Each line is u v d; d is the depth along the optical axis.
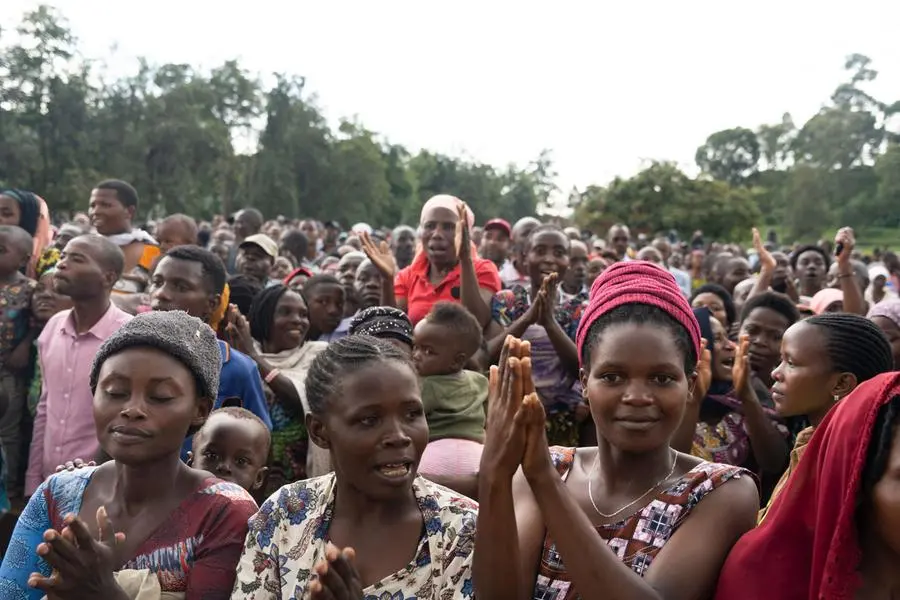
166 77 66.62
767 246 25.03
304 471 4.27
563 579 1.92
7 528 4.20
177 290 3.97
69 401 4.07
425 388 3.55
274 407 4.27
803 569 1.75
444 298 5.50
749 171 110.00
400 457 1.97
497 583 1.77
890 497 1.55
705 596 1.83
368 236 5.53
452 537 2.02
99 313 4.19
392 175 92.44
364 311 4.10
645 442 1.88
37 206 6.27
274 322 4.66
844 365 2.72
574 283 7.99
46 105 57.03
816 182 81.06
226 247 10.98
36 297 4.94
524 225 10.33
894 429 1.58
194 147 65.50
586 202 46.25
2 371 4.96
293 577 2.00
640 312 1.94
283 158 76.62
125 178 59.47
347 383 1.98
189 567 2.07
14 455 5.01
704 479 1.92
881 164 78.12
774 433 3.69
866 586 1.64
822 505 1.67
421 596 1.96
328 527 2.07
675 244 28.53
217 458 2.89
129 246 5.99
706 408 4.06
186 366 2.13
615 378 1.92
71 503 2.20
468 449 3.29
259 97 77.94
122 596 1.80
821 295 6.50
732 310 5.93
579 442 4.79
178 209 62.81
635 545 1.88
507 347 1.81
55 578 1.74
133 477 2.12
